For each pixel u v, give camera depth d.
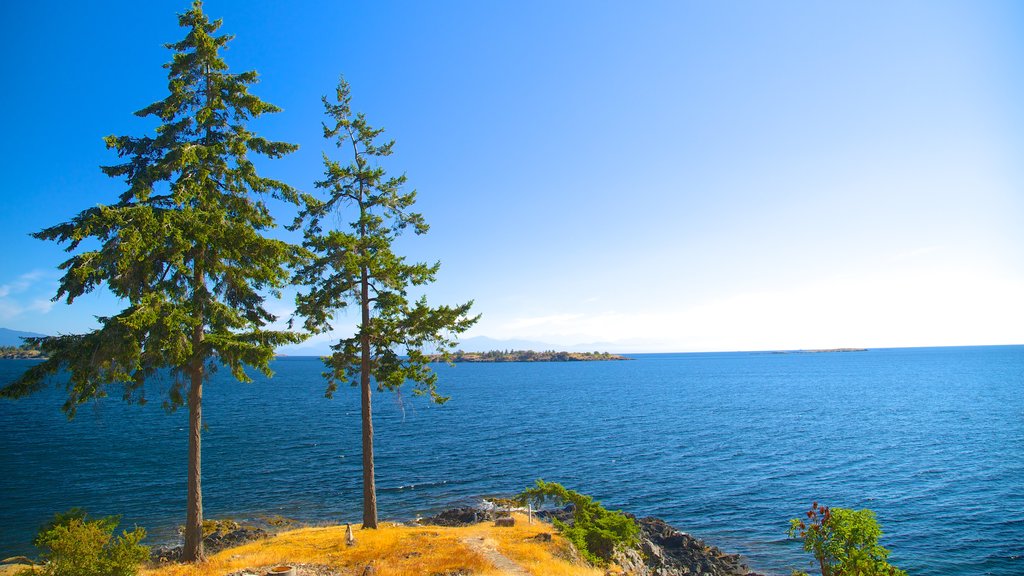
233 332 18.69
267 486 45.69
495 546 23.11
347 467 53.19
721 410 100.62
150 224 15.78
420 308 22.94
